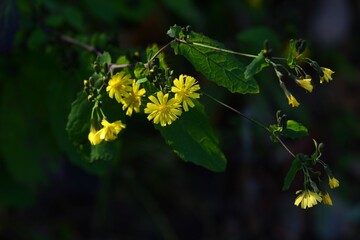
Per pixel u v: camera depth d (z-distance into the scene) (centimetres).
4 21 430
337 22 801
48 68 474
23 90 480
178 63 616
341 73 802
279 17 626
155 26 679
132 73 356
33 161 486
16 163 484
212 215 703
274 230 691
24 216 677
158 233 695
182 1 639
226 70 332
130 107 331
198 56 334
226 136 666
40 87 479
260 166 681
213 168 341
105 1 565
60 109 430
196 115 344
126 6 606
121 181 687
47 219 684
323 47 793
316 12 798
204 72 333
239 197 700
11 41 432
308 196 329
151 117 325
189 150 341
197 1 673
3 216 665
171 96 339
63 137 426
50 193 689
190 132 343
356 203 724
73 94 430
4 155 483
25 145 484
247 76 323
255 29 472
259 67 325
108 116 351
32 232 668
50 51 468
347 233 701
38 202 682
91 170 420
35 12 473
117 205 698
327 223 703
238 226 695
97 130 345
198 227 700
